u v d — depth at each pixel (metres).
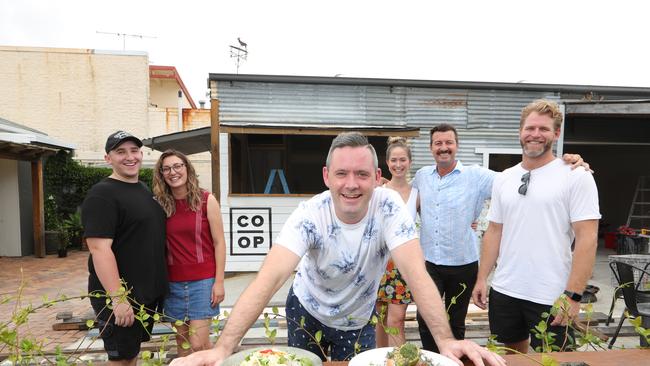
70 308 5.25
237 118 6.89
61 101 15.47
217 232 2.85
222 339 1.34
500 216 2.56
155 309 2.58
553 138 2.25
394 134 6.99
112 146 2.41
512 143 7.38
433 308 1.47
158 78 19.86
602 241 10.69
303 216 1.75
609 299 5.23
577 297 2.11
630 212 10.20
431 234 3.20
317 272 1.86
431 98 7.24
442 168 3.20
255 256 7.01
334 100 7.07
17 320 1.55
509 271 2.40
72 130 15.56
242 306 1.45
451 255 3.12
